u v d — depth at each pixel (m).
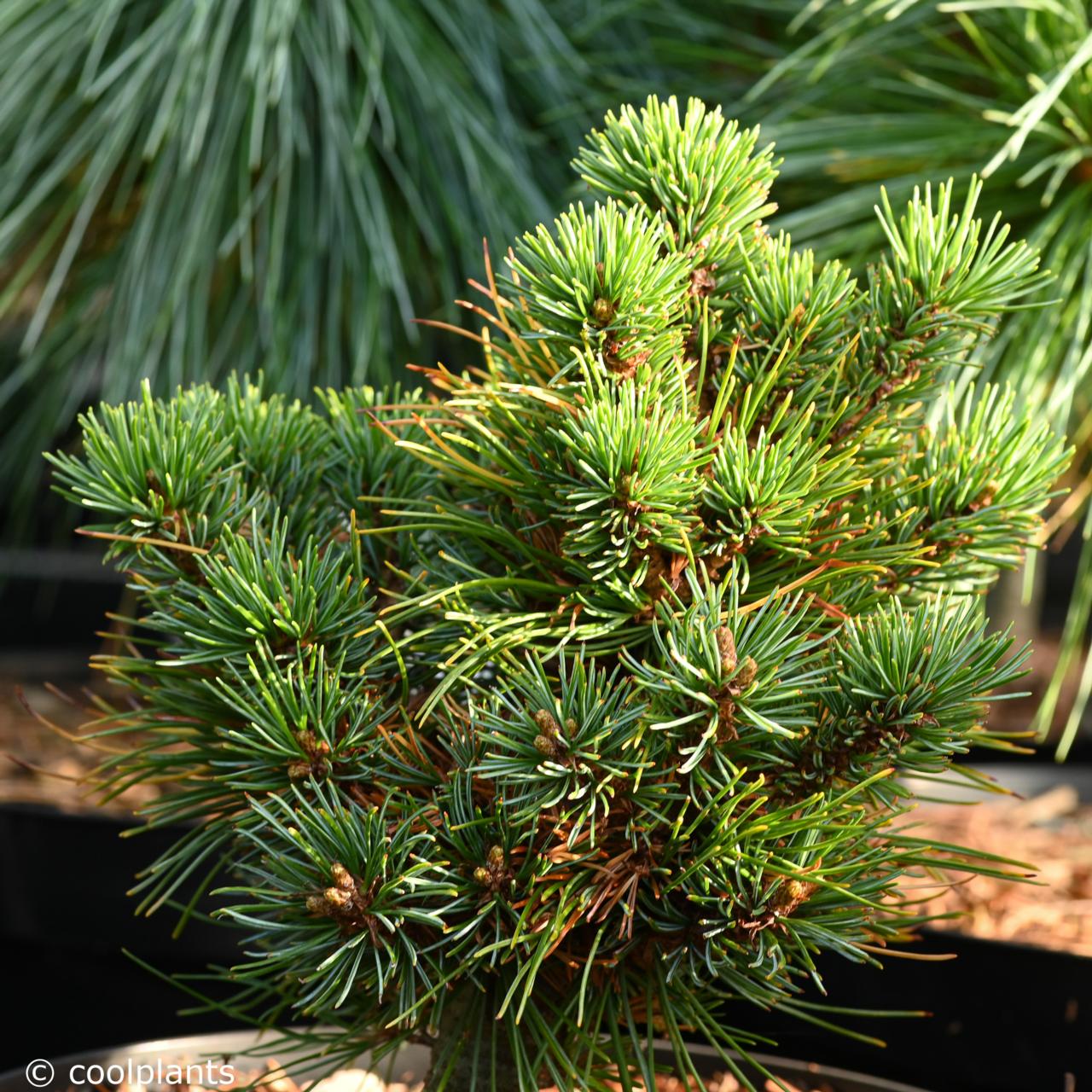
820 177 1.75
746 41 1.92
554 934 1.00
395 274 1.78
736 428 1.03
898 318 1.04
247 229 1.86
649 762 1.01
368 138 1.99
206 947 1.54
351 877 1.00
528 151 2.05
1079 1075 1.26
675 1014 1.04
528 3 1.96
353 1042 1.09
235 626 1.03
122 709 2.40
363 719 1.03
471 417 1.04
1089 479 1.60
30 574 3.75
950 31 1.77
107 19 1.85
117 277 2.03
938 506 1.06
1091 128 1.53
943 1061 1.29
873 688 1.01
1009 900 1.55
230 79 1.96
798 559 1.04
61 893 1.63
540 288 1.01
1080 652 3.11
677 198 1.04
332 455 1.11
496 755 1.01
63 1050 1.63
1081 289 1.55
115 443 1.04
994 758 2.17
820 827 1.01
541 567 1.04
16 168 1.94
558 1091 1.03
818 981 1.00
